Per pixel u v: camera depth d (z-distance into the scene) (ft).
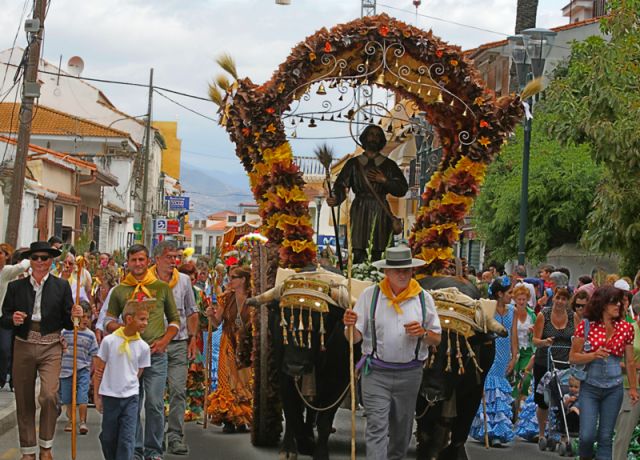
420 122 41.57
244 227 80.38
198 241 384.06
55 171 129.39
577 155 92.94
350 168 37.88
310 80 36.04
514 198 92.89
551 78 111.04
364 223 37.40
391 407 29.96
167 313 34.63
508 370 43.09
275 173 35.86
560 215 91.40
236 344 42.98
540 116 96.12
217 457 36.83
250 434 41.60
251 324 40.50
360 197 37.73
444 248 35.70
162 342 34.14
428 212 36.29
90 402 50.93
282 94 35.76
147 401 34.42
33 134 171.63
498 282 43.14
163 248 36.96
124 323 31.65
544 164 93.40
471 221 114.11
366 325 29.66
